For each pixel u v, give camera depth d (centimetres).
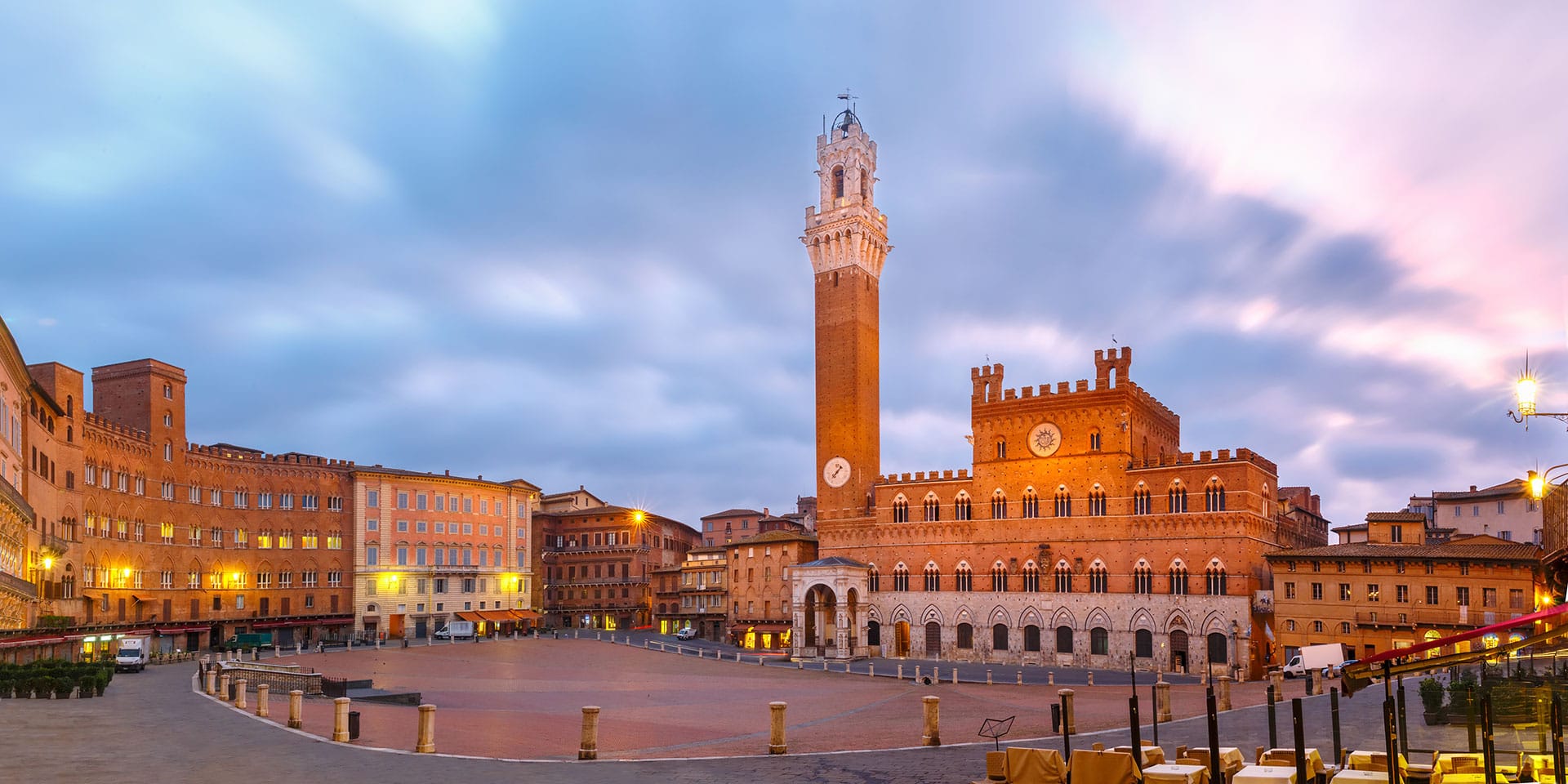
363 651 12150
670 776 3550
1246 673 11319
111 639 10881
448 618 16450
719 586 17538
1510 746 3481
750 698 7800
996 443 13475
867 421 15075
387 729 5016
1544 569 4428
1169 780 2595
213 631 13738
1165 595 12038
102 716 4922
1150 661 12031
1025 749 2833
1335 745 3403
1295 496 15688
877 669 11438
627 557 19262
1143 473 12362
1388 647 10394
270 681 7425
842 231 15125
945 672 11175
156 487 13212
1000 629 13150
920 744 4609
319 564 15275
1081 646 12488
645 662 11619
